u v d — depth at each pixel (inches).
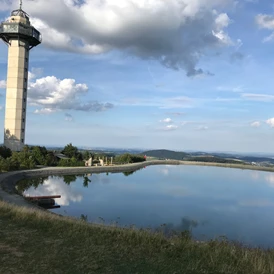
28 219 533.6
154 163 5713.6
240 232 1190.9
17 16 3545.8
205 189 2556.6
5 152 2871.6
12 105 3444.9
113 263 356.5
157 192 2224.4
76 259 360.2
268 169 5753.0
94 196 1897.1
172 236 534.0
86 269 333.1
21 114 3484.3
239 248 450.6
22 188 1979.6
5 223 505.4
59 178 2716.5
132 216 1381.6
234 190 2600.9
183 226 1240.8
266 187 2915.8
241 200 2059.5
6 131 3440.0
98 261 358.6
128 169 3981.3
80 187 2262.6
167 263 367.2
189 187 2628.0
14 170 2491.4
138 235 465.1
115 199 1829.5
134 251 404.2
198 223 1316.4
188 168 5177.2
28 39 3531.0
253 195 2337.6
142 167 4741.6
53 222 518.0
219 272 353.4
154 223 1262.3
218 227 1259.8
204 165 6161.4
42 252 377.4
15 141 3427.7
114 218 1310.3
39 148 3410.4
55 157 3560.5
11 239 420.5
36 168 2844.5
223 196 2207.2
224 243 466.0
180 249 423.2
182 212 1544.0
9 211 586.9
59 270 325.7
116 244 427.8
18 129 3452.3
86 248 401.7
